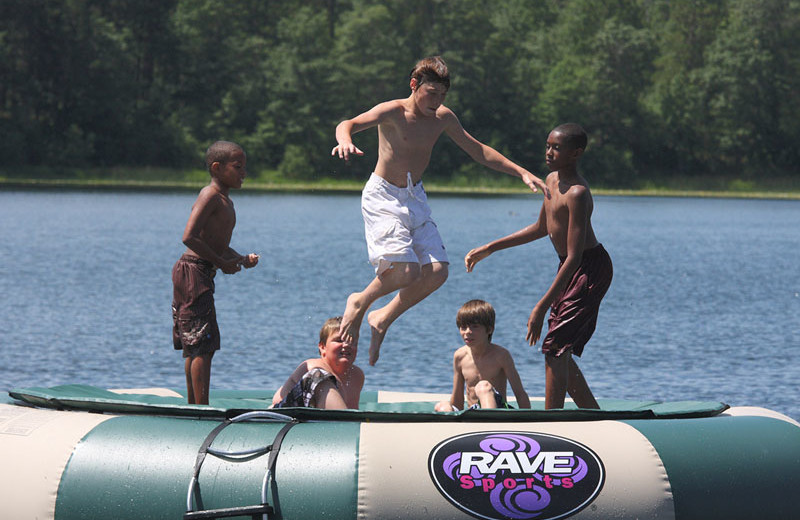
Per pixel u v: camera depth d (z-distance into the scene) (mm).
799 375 19953
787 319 29422
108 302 30094
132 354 21188
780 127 168500
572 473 7887
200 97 155750
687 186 166500
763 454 8414
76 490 8102
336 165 154000
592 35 179125
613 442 8172
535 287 37125
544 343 10430
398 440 8023
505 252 55562
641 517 7809
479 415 8633
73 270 39531
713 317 29781
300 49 159000
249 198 118250
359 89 157125
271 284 36656
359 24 158875
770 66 166375
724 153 170875
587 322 10336
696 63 178125
